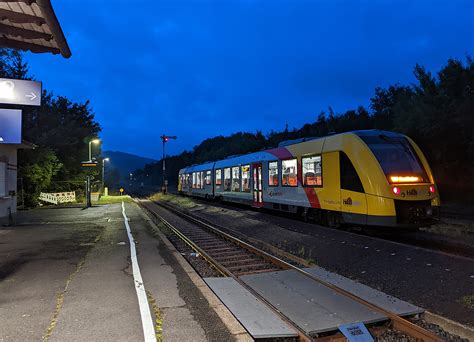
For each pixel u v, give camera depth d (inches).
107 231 530.0
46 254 361.7
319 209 529.0
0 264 318.0
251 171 782.5
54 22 203.2
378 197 412.8
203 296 229.9
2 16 201.2
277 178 647.8
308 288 256.8
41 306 211.0
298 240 437.1
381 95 1887.3
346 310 214.1
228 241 479.8
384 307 215.5
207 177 1177.4
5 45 249.1
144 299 222.7
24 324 184.9
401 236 454.3
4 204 751.7
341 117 1920.5
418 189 414.0
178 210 970.1
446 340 179.6
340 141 474.9
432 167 1039.0
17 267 306.8
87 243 426.3
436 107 1018.7
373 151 433.1
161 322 188.5
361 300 223.8
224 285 263.9
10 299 223.8
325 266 327.9
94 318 192.4
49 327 181.2
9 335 171.9
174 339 168.9
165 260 334.3
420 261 300.5
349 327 191.8
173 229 567.8
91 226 590.6
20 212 871.1
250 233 537.3
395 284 261.6
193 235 532.4
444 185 1034.1
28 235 488.1
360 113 1797.5
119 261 329.7
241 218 679.7
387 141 450.6
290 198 598.2
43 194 1182.3
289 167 604.1
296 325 193.8
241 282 271.0
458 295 228.4
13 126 423.8
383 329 197.9
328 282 266.1
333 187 481.1
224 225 642.8
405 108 1170.6
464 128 922.1
